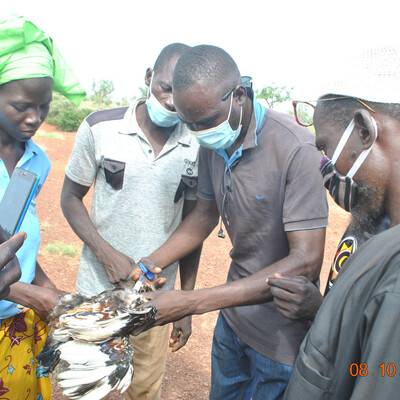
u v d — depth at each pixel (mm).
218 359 3008
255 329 2604
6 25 1969
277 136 2279
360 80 1418
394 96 1339
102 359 1908
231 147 2430
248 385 3027
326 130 1562
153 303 2164
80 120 30984
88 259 3080
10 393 2436
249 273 2639
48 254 6879
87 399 1854
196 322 5215
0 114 2162
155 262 2777
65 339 1954
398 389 1078
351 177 1496
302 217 2221
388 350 1074
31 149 2467
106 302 2230
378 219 1547
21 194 2023
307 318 2035
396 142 1354
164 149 2836
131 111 2867
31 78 2088
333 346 1262
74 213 2996
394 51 1441
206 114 2150
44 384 2711
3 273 1694
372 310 1124
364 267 1199
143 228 2922
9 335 2391
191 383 4039
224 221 2650
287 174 2252
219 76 2121
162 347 3078
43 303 2322
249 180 2373
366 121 1360
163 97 2615
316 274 2297
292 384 1369
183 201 3088
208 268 6883
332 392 1279
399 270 1100
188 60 2156
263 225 2453
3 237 1806
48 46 2252
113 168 2822
